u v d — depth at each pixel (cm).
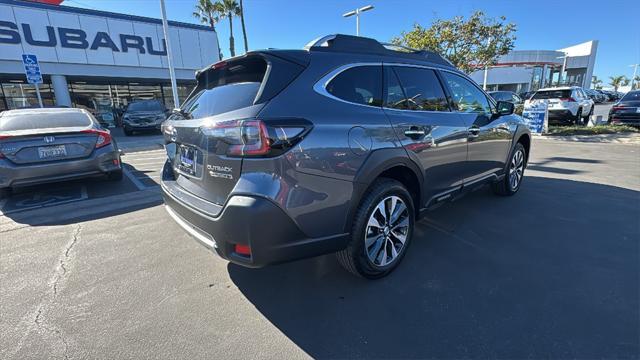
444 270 288
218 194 227
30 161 479
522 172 505
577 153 837
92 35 1706
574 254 311
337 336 215
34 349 207
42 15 1579
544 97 1394
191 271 297
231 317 235
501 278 274
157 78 1936
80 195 538
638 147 916
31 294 265
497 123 411
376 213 261
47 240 366
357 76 258
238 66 259
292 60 232
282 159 202
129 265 309
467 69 1543
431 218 406
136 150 1087
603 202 452
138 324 229
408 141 276
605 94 3388
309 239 220
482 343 205
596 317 225
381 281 274
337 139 225
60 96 1673
